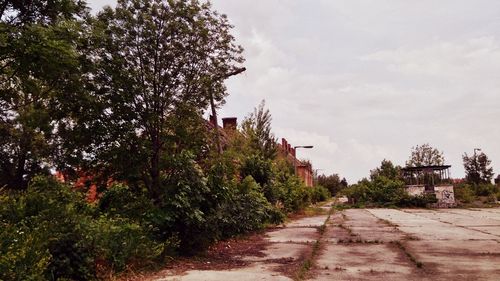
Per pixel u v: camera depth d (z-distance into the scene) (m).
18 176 20.80
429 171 43.47
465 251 11.37
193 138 11.62
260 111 25.77
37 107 10.48
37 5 8.92
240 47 11.94
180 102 11.01
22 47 7.45
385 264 9.55
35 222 6.86
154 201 10.45
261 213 15.42
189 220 9.85
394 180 46.03
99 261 7.70
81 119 10.29
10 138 18.89
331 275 8.34
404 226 19.44
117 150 10.53
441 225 19.72
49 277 6.37
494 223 20.27
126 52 10.65
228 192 11.59
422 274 8.37
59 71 8.31
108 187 11.63
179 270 8.80
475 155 57.16
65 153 10.73
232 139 21.73
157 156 11.30
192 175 10.30
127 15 10.52
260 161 20.78
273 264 9.61
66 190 8.63
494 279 7.84
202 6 11.40
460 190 43.97
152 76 10.50
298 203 29.86
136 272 8.17
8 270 5.32
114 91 10.34
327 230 18.06
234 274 8.40
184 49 11.00
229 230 13.68
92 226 7.64
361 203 42.16
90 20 9.69
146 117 10.63
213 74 11.59
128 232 8.45
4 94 10.40
